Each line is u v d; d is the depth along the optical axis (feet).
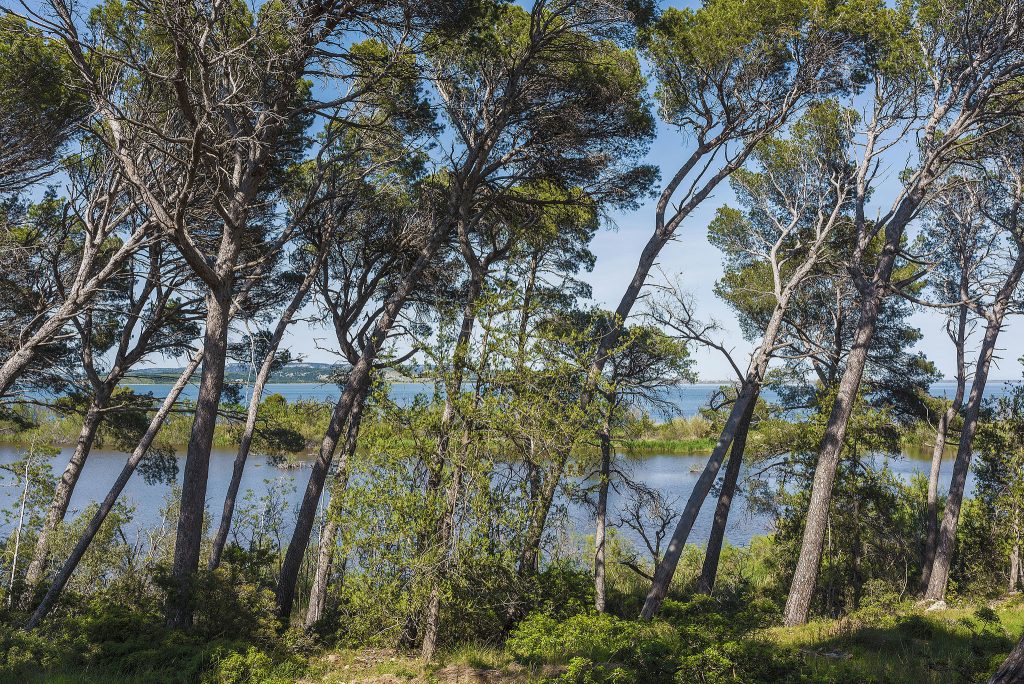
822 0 44.98
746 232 64.95
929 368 66.28
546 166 48.19
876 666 26.91
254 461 128.47
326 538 48.21
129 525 77.87
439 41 41.32
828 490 49.29
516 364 33.65
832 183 56.90
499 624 35.60
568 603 39.52
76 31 33.37
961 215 61.87
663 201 50.98
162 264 50.14
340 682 29.78
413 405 34.42
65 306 44.65
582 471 36.86
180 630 34.55
